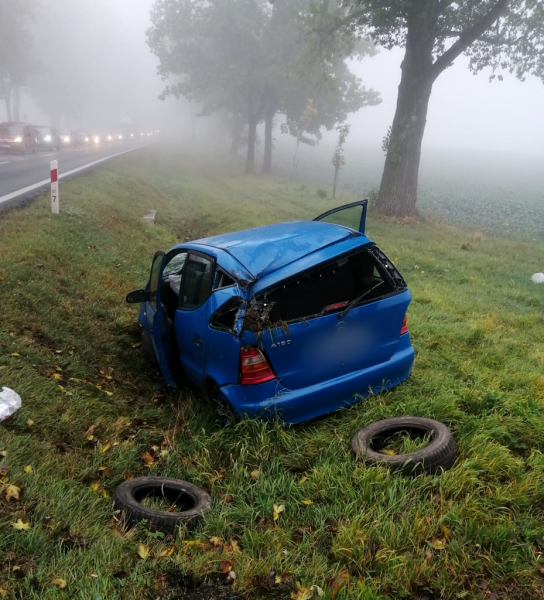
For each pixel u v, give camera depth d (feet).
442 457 11.65
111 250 33.94
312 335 13.44
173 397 17.75
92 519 10.35
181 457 13.44
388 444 13.28
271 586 8.96
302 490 11.46
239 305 13.52
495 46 72.02
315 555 9.48
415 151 72.84
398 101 72.74
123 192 61.87
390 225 66.80
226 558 9.48
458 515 10.13
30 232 30.07
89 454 13.11
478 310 27.30
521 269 41.29
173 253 17.84
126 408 16.24
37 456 12.01
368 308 14.17
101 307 23.97
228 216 58.18
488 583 8.95
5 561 8.87
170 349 17.69
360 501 10.77
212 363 14.67
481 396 15.39
